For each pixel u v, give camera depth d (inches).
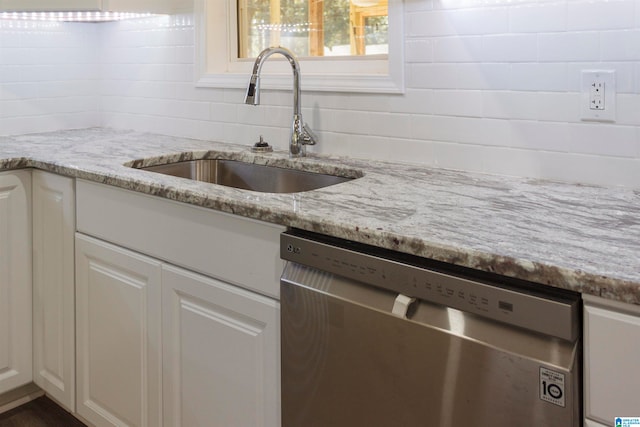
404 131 65.6
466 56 59.5
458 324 35.8
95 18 94.1
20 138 89.4
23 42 93.6
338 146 71.8
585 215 42.7
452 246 35.5
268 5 83.4
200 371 55.4
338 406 42.7
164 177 58.7
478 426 35.2
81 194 66.4
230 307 51.5
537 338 33.0
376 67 71.2
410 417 38.4
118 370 64.9
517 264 32.9
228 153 76.5
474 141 60.2
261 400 50.0
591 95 52.2
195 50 86.2
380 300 39.5
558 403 31.9
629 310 30.2
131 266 61.2
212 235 52.3
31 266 75.2
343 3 74.6
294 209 44.8
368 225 40.0
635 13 49.1
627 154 51.3
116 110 101.8
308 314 43.8
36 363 76.8
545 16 53.9
